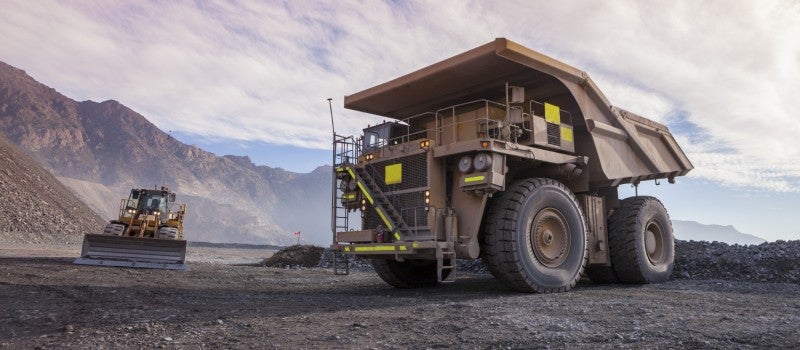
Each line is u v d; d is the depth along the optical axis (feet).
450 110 29.78
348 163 28.04
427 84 27.78
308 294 24.77
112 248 46.50
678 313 16.85
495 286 28.81
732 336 12.57
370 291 26.94
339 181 28.66
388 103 31.01
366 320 15.79
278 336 13.17
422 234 24.32
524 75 26.76
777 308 18.16
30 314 16.29
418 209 24.64
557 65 25.91
